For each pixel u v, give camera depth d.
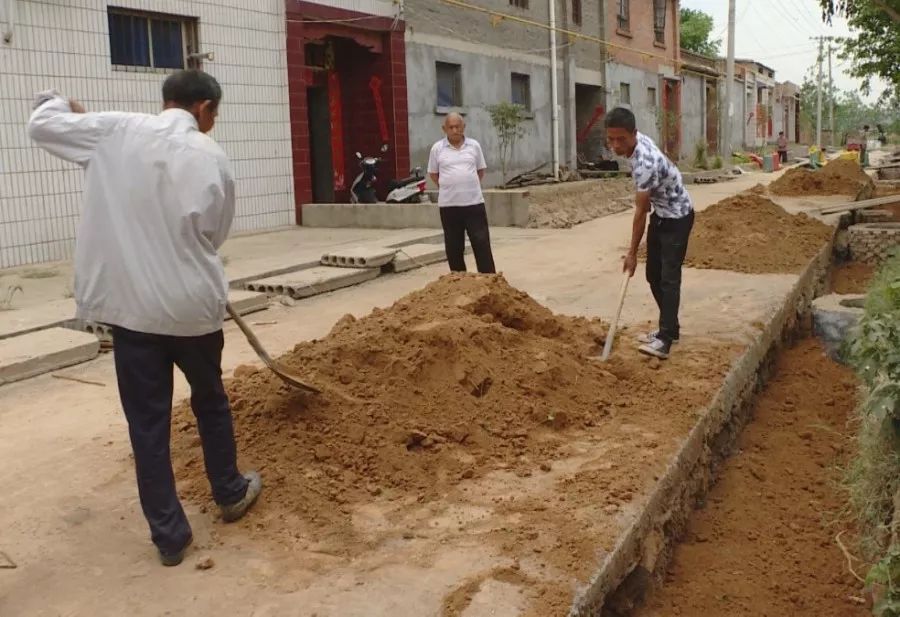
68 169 11.45
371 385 4.56
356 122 17.95
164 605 3.05
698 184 24.83
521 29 22.86
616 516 3.63
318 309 8.38
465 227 8.51
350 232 14.33
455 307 5.45
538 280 9.22
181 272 3.23
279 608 3.00
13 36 10.75
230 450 3.59
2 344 6.60
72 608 3.06
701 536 4.48
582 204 17.47
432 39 18.88
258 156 14.68
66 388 5.93
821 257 10.19
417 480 3.98
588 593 3.08
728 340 6.33
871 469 4.45
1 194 10.73
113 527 3.70
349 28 16.52
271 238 13.65
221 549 3.44
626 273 5.95
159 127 3.24
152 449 3.30
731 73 31.14
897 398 3.98
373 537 3.49
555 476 4.05
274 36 14.85
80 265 3.26
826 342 7.65
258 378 4.70
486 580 3.12
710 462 5.10
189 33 13.41
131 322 3.22
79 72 11.60
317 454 4.09
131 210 3.20
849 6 12.51
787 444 5.79
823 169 17.11
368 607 2.98
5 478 4.28
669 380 5.43
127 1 12.22
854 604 3.89
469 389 4.70
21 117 10.91
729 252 9.71
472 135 20.80
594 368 5.35
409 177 17.30
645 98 31.83
